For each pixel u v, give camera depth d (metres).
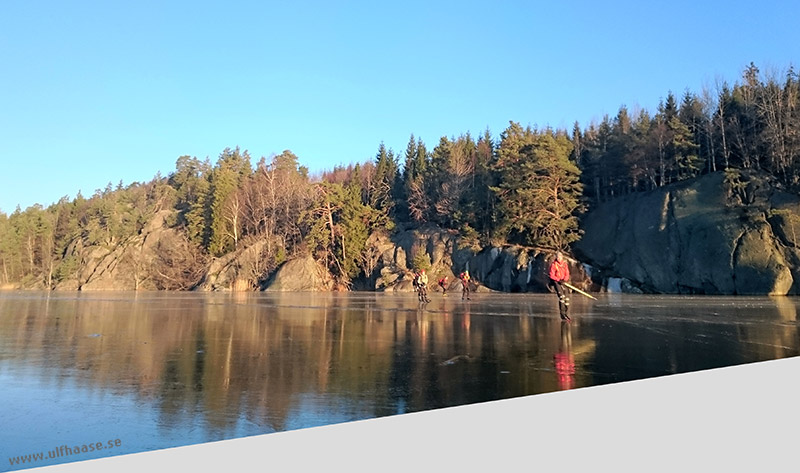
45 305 27.56
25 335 11.80
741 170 51.31
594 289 52.19
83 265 87.44
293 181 83.19
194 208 82.12
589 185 69.62
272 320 16.03
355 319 16.34
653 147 59.38
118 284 82.31
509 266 54.94
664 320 15.43
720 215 48.59
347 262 68.38
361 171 96.31
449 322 14.99
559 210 54.72
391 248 67.69
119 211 96.44
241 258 71.31
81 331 12.75
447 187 69.75
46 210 99.25
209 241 78.69
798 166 48.66
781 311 19.86
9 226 90.56
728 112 58.97
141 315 18.77
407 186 83.31
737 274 45.25
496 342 10.27
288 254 72.56
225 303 29.09
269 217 78.69
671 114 68.69
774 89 54.44
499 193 57.69
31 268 90.56
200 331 12.63
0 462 3.80
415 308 22.77
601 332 12.04
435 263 61.75
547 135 56.84
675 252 50.00
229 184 81.06
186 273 77.31
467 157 79.25
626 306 23.94
